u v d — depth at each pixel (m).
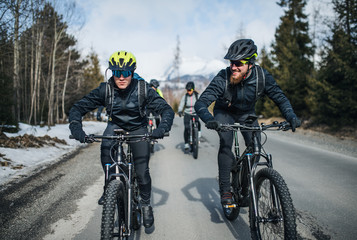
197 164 5.91
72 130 2.21
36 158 5.71
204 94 2.68
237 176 2.82
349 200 3.63
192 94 6.93
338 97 11.10
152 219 2.67
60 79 20.09
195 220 3.06
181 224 2.96
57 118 15.93
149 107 2.63
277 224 2.12
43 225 2.83
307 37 17.45
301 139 9.66
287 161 6.04
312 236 2.65
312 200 3.65
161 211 3.32
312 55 17.77
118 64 2.25
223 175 2.80
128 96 2.46
